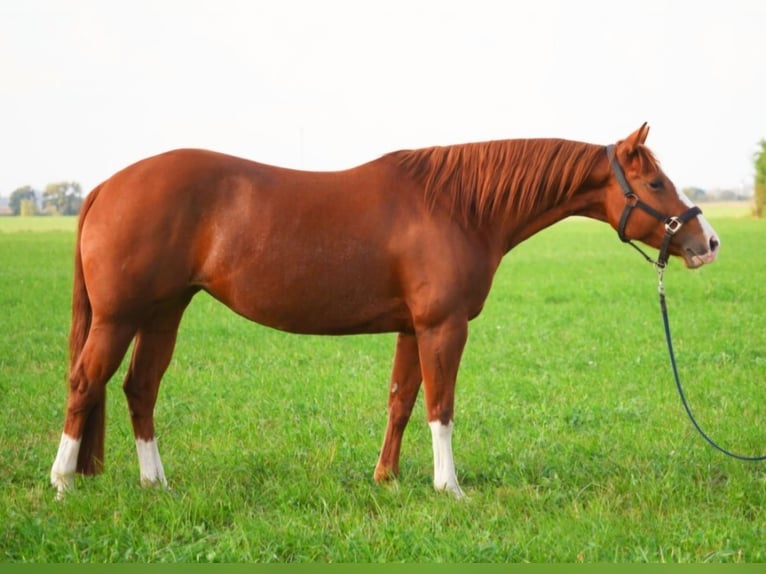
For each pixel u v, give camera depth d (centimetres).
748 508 586
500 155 626
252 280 591
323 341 1338
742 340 1264
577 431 792
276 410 869
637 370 1063
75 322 606
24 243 4334
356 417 841
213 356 1198
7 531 530
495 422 815
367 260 593
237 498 588
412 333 629
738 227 5525
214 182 590
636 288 2019
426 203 604
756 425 790
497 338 1329
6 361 1152
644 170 626
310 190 599
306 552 505
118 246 575
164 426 813
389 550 504
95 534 522
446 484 604
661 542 519
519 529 530
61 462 591
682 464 670
